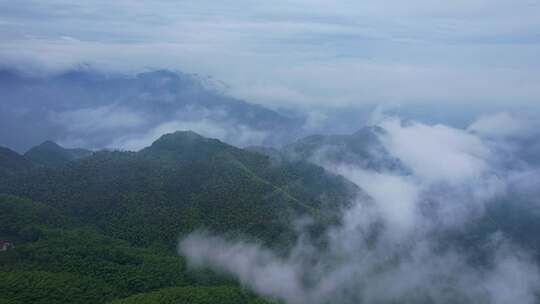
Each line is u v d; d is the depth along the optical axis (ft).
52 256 600.80
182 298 534.37
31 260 594.65
